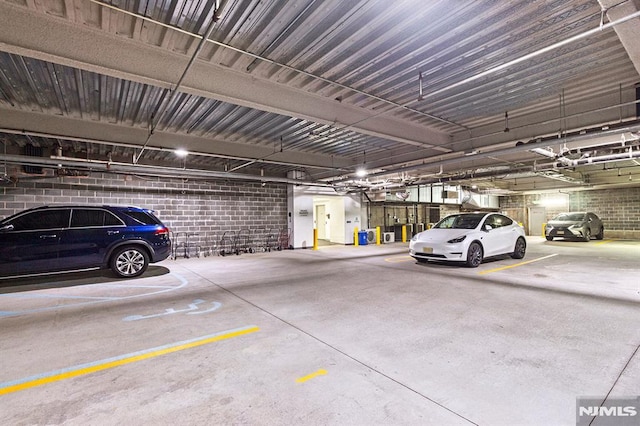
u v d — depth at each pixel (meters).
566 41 2.63
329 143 7.64
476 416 1.86
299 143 7.63
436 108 5.27
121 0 2.70
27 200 7.63
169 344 2.97
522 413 1.88
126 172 8.12
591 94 4.70
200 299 4.57
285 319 3.65
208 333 3.23
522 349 2.77
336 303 4.30
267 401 2.03
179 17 2.95
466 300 4.36
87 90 4.46
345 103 5.04
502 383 2.22
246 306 4.19
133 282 5.81
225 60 3.78
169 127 6.29
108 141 6.03
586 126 4.98
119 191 8.78
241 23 3.02
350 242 13.91
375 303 4.27
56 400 2.07
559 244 12.49
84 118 5.66
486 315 3.72
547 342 2.92
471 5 2.74
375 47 3.40
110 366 2.54
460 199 17.86
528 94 4.68
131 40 3.35
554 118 5.17
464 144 6.67
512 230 7.98
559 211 17.73
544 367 2.45
